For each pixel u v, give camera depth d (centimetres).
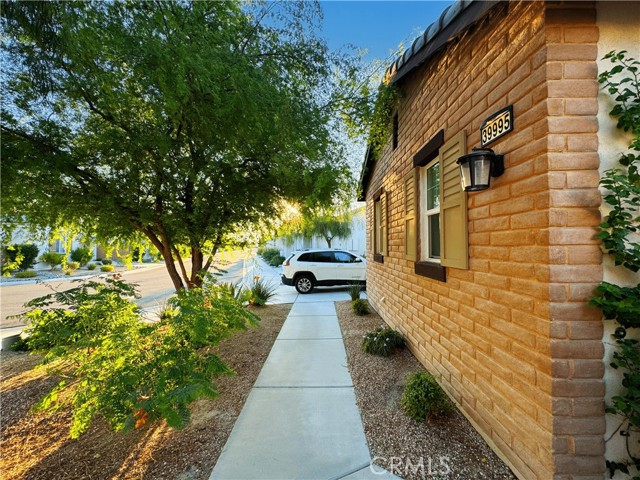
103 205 404
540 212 176
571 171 169
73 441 243
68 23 237
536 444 179
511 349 203
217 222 505
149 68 289
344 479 199
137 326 290
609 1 172
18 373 383
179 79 278
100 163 394
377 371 364
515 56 199
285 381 344
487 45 232
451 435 241
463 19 218
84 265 2308
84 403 227
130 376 221
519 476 192
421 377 282
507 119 205
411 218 416
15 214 375
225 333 370
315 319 633
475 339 249
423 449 225
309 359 410
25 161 313
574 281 167
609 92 168
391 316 538
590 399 166
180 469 210
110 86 302
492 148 224
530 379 184
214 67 300
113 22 271
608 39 171
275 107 359
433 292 340
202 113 335
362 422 261
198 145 406
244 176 493
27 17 235
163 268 2422
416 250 393
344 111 453
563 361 167
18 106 314
